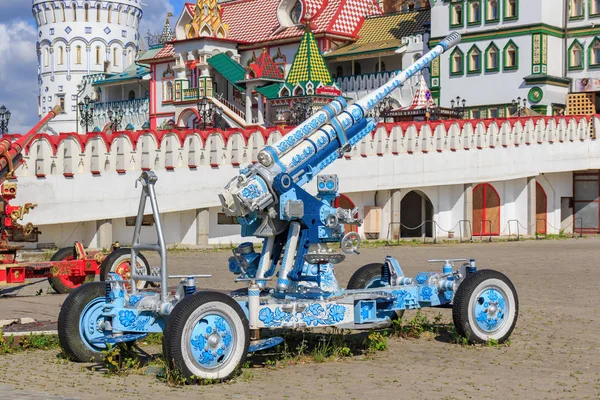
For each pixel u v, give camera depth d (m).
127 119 80.69
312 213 12.82
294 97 59.88
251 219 12.86
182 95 71.19
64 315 12.58
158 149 34.47
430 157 42.91
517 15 59.31
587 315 16.98
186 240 36.03
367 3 71.94
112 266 19.28
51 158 31.92
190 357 11.09
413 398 10.43
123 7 98.38
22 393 10.55
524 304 18.48
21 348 13.73
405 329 14.70
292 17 72.06
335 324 12.41
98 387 10.96
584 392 10.79
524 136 47.22
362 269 14.66
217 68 69.06
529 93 58.78
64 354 12.82
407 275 24.72
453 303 13.62
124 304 12.03
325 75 60.78
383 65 67.38
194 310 11.08
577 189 52.38
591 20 59.22
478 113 61.06
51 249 32.06
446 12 62.22
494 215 47.12
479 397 10.49
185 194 35.06
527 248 36.72
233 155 36.38
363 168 40.31
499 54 60.16
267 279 12.87
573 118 50.16
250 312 11.77
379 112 56.88
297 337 14.24
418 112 51.12
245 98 68.81
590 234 50.91
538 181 50.06
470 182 44.62
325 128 13.52
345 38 68.94
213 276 24.14
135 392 10.70
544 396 10.58
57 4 96.62
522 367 12.21
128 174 33.75
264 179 12.68
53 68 97.50
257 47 72.00
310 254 12.62
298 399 10.38
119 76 84.56
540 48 58.59
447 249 35.97
